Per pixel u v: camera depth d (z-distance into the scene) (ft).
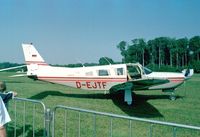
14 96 18.04
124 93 48.70
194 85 86.84
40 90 67.31
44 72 54.90
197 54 353.51
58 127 27.50
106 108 41.68
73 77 53.67
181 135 25.63
